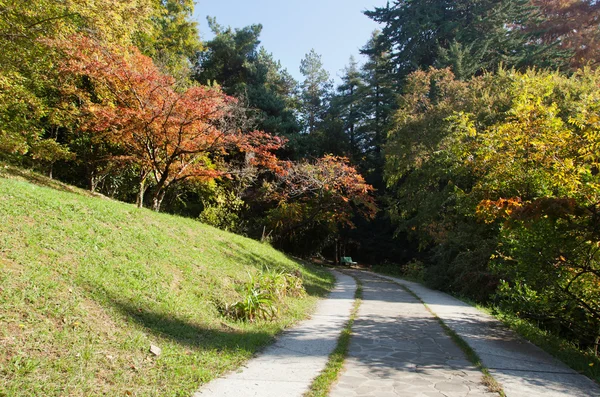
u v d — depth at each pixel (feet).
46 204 28.32
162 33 95.55
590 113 29.71
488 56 105.91
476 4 116.37
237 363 18.49
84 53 42.37
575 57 115.44
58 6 38.81
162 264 29.37
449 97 76.23
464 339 25.75
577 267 25.46
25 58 42.57
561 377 18.81
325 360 19.75
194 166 56.49
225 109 46.29
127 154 55.26
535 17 116.67
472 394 15.69
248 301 27.45
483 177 35.60
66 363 13.94
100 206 34.32
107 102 47.19
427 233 82.69
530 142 29.55
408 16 128.06
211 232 50.11
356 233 132.36
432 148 72.74
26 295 16.65
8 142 42.11
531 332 28.27
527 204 22.43
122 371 14.80
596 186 23.36
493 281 45.42
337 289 54.34
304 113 172.14
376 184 130.93
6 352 13.28
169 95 43.37
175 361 16.92
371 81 155.02
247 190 90.58
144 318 20.47
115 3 40.50
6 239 20.88
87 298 19.21
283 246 106.11
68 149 51.72
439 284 58.29
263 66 126.00
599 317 26.30
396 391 15.78
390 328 28.53
